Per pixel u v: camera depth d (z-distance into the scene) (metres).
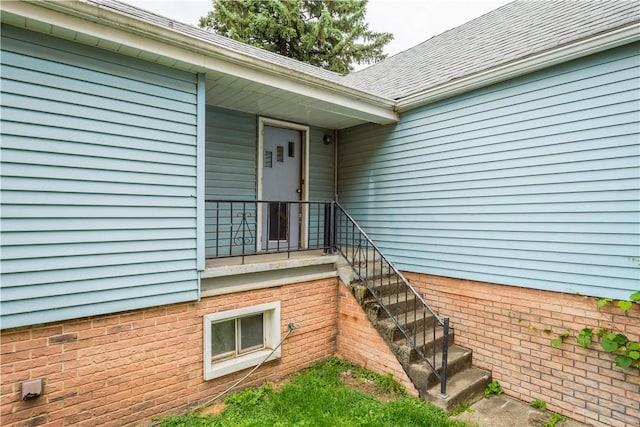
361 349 4.27
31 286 2.45
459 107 4.28
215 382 3.50
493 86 3.94
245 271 3.66
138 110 2.95
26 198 2.43
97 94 2.73
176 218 3.18
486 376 3.87
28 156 2.44
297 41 14.70
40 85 2.49
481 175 4.06
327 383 3.83
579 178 3.29
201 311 3.40
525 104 3.67
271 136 5.45
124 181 2.87
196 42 2.99
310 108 4.73
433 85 4.49
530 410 3.48
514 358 3.79
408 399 3.52
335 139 6.17
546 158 3.51
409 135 4.91
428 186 4.65
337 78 7.19
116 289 2.83
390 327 3.93
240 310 3.69
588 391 3.27
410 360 3.69
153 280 3.03
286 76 3.79
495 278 3.93
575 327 3.34
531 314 3.66
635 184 2.96
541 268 3.56
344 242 5.96
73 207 2.62
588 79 3.23
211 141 4.69
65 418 2.63
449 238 4.40
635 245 2.96
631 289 2.99
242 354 3.85
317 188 5.95
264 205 5.31
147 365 3.04
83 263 2.67
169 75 3.13
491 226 3.97
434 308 4.57
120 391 2.89
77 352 2.69
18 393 2.43
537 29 4.39
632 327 3.00
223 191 4.82
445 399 3.36
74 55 2.63
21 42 2.41
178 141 3.18
